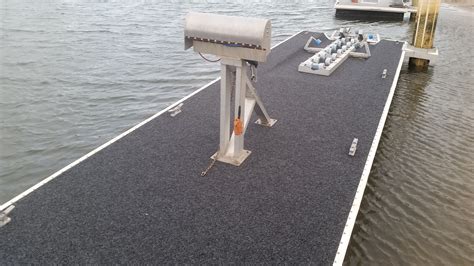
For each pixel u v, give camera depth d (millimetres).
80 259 4266
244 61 5742
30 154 9117
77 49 16625
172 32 19703
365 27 21984
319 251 4484
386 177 7844
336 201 5355
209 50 5688
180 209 5109
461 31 20234
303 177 5887
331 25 22484
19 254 4293
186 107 8281
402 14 23672
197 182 5688
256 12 25766
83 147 9375
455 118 10367
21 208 5008
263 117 7352
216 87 9547
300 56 12344
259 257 4383
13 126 10242
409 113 10633
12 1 26609
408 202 7148
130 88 12633
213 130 7273
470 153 8688
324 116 8008
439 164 8289
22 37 18281
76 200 5199
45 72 13906
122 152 6414
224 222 4902
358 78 10344
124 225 4793
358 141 7004
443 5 27594
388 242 6266
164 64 14852
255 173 5957
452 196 7293
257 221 4938
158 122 7543
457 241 6270
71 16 22875
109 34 19141
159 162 6160
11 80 13125
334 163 6285
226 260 4324
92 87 12695
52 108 11242
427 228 6543
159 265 4230
